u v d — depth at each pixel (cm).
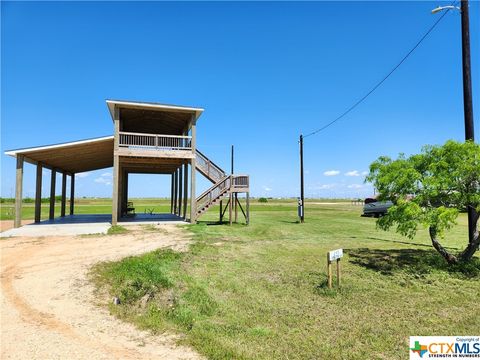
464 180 773
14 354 368
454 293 629
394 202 880
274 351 399
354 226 1877
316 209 4188
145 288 637
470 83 888
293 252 1035
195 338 423
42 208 4028
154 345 402
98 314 506
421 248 1098
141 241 1198
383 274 760
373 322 495
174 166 2269
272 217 2673
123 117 1934
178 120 2012
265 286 676
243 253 1009
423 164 845
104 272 741
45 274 724
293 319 506
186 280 699
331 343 425
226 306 564
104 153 1892
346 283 691
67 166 2209
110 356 368
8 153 1495
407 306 562
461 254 822
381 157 919
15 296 580
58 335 423
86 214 2834
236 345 410
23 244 1117
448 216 731
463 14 902
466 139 884
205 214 3077
